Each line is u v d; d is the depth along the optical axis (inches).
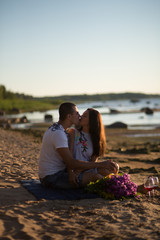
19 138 548.7
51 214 138.0
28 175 224.8
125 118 1656.0
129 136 783.1
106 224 126.0
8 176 218.4
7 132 706.2
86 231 117.9
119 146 545.3
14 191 176.1
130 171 280.7
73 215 137.0
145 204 158.2
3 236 111.0
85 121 182.2
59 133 169.8
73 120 177.6
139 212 144.1
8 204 150.0
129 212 143.4
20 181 202.4
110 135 810.8
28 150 381.7
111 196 166.4
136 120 1482.5
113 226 123.7
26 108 3093.0
